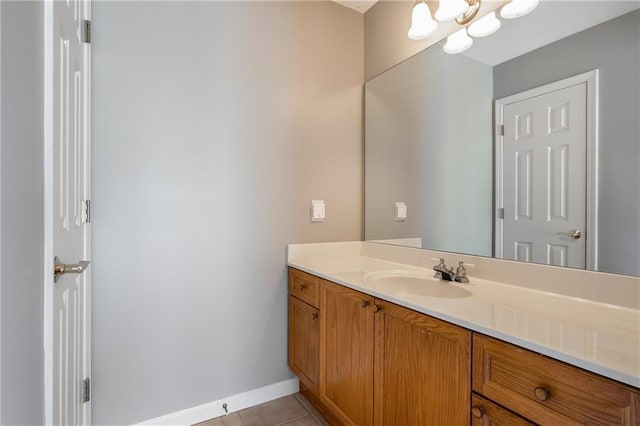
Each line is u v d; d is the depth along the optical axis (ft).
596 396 2.06
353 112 6.87
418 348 3.42
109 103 4.55
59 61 2.76
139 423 4.81
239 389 5.65
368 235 6.83
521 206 4.13
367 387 4.16
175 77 5.05
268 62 5.90
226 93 5.49
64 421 3.01
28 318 2.04
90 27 4.27
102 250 4.53
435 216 5.37
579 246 3.57
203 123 5.29
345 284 4.56
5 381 1.68
